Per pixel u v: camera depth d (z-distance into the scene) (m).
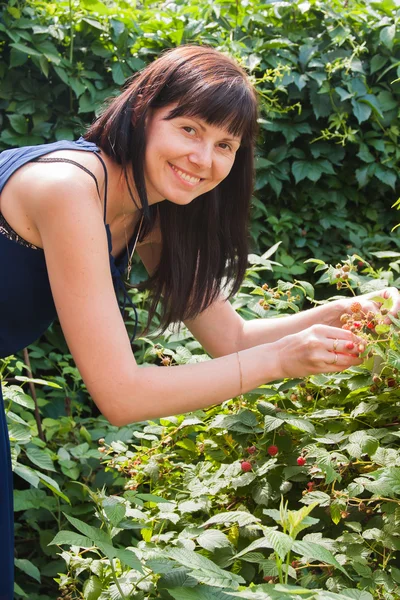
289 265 2.76
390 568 1.43
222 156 1.34
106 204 1.35
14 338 1.43
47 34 2.62
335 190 2.91
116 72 2.65
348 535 1.42
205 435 1.80
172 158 1.31
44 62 2.56
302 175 2.78
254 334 1.68
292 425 1.59
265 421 1.54
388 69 2.71
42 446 2.29
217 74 1.30
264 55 2.73
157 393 1.25
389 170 2.84
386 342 1.43
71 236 1.22
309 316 1.65
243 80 1.33
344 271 1.73
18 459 2.51
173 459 1.89
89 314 1.23
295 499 1.66
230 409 1.71
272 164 2.76
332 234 2.94
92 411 2.81
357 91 2.76
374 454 1.43
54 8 2.65
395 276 2.90
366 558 1.44
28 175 1.28
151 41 2.73
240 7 2.78
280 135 2.85
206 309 1.67
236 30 2.81
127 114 1.33
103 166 1.32
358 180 2.81
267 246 2.89
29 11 2.60
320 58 2.77
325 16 2.81
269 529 1.14
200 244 1.55
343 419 1.66
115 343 1.24
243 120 1.31
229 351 1.68
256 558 1.37
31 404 1.89
